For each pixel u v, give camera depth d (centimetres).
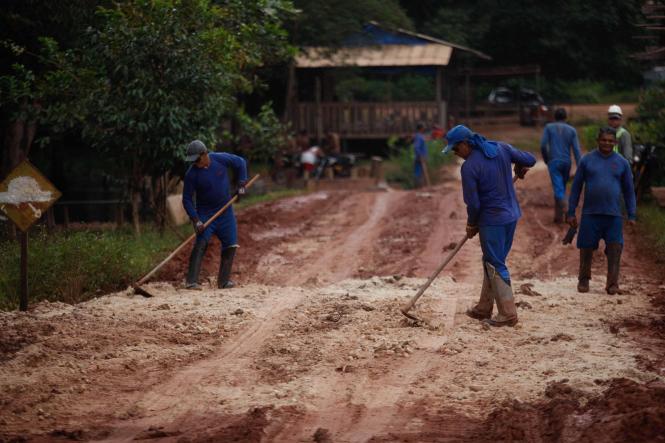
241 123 3438
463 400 1214
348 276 2341
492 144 1642
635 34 9212
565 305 1806
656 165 3319
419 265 2409
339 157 6341
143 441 1075
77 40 3125
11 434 1105
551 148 3039
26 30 3105
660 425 1014
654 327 1590
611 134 1956
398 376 1330
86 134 2775
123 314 1747
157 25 2711
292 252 2742
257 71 4566
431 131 7225
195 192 2133
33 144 4709
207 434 1084
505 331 1577
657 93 4250
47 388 1288
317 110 7225
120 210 3153
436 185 5566
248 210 3816
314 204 4147
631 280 2136
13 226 2667
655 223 2802
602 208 1955
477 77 9169
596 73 9762
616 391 1151
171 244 2719
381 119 7256
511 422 1103
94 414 1186
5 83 2792
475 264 2403
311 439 1077
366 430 1110
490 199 1627
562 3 9344
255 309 1800
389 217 3550
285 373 1352
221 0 3119
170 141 2702
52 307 1861
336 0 6500
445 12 8831
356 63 6912
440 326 1620
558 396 1172
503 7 9319
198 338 1574
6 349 1497
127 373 1366
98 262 2186
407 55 7212
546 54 9606
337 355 1438
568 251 2572
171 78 2711
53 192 1853
